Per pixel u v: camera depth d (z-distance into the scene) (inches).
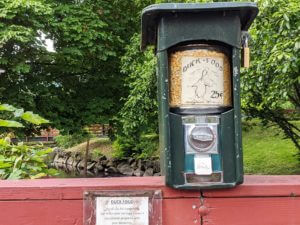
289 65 185.5
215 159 58.1
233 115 58.2
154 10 56.6
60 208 58.9
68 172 760.3
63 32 422.9
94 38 431.2
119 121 454.0
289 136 320.2
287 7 183.5
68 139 828.6
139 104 382.9
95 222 58.8
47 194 58.9
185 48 58.8
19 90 435.5
